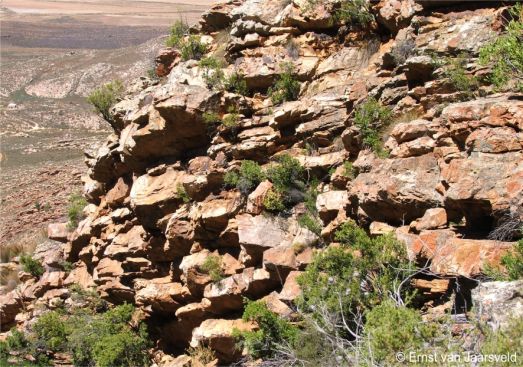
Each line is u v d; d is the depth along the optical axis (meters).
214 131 15.62
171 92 15.64
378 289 8.97
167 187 16.33
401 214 10.23
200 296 15.33
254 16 16.84
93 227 20.45
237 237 14.34
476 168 8.86
